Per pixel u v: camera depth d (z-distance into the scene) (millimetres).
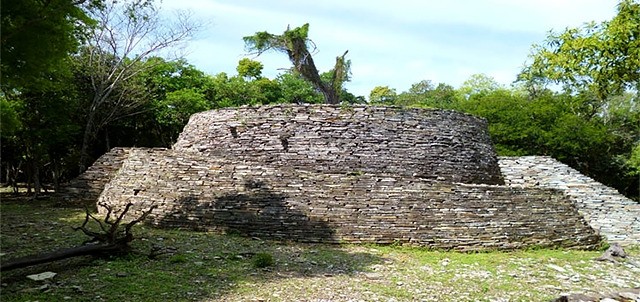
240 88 33062
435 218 11844
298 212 11930
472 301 7527
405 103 44938
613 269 10516
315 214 11867
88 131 22422
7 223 12250
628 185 31547
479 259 10672
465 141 14828
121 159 16016
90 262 8539
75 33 11812
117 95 24656
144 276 7867
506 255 11250
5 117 9695
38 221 12602
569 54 12469
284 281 8047
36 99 19969
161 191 13156
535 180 17344
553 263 10695
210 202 12484
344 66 19328
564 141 27328
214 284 7652
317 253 10414
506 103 29172
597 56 11914
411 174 13672
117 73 24641
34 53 8562
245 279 8047
